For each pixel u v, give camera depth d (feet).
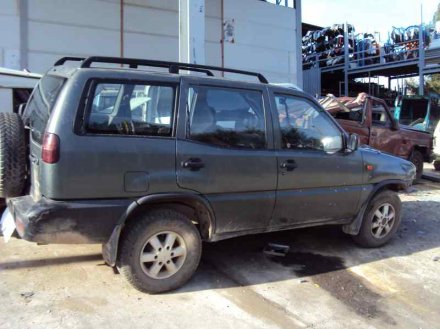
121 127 11.96
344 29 66.90
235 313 12.12
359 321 12.12
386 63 63.41
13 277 13.46
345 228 17.21
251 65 45.55
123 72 12.22
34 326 10.86
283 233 19.25
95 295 12.60
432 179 35.65
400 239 19.31
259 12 45.83
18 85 19.22
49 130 11.23
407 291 14.15
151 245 12.53
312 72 72.18
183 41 25.14
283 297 13.29
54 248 15.90
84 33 35.73
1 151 12.23
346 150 16.10
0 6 32.30
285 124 14.78
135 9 38.04
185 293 13.10
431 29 61.67
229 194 13.52
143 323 11.32
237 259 16.07
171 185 12.44
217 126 13.35
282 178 14.44
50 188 11.17
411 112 55.62
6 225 12.85
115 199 11.81
